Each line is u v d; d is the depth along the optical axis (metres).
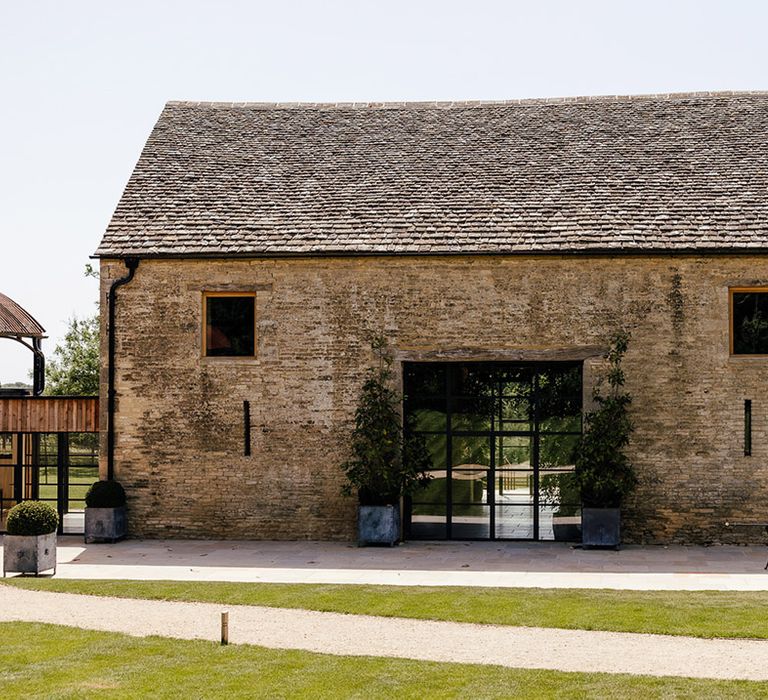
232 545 19.39
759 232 19.23
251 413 19.95
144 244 20.22
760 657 10.73
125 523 20.09
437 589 14.73
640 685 9.71
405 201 20.95
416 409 19.94
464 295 19.61
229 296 20.22
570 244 19.31
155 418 20.17
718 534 19.02
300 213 20.84
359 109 24.47
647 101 23.81
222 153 22.94
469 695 9.48
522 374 19.73
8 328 22.97
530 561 17.50
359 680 9.98
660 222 19.70
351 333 19.81
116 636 11.82
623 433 18.73
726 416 19.05
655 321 19.23
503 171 21.73
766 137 22.05
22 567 16.17
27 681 10.02
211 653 11.03
